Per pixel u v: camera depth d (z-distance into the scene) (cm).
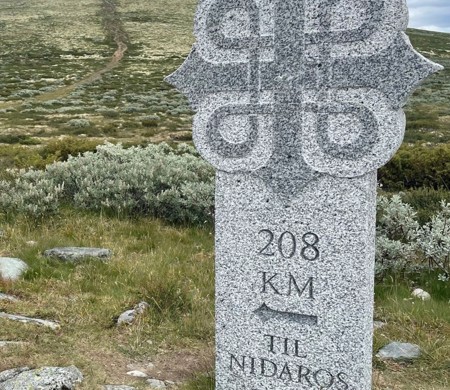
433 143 699
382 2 103
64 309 163
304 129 110
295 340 115
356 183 108
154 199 266
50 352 138
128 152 350
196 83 118
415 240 225
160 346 149
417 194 322
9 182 290
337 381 112
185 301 171
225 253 119
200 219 269
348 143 107
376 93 105
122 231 244
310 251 112
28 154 485
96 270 195
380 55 104
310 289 113
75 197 271
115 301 171
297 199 112
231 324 120
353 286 109
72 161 315
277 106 112
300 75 110
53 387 117
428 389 133
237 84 115
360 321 109
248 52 114
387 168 396
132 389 124
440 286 200
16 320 153
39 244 216
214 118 117
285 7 110
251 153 115
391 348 152
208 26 117
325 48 108
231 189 117
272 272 116
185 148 442
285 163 112
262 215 115
